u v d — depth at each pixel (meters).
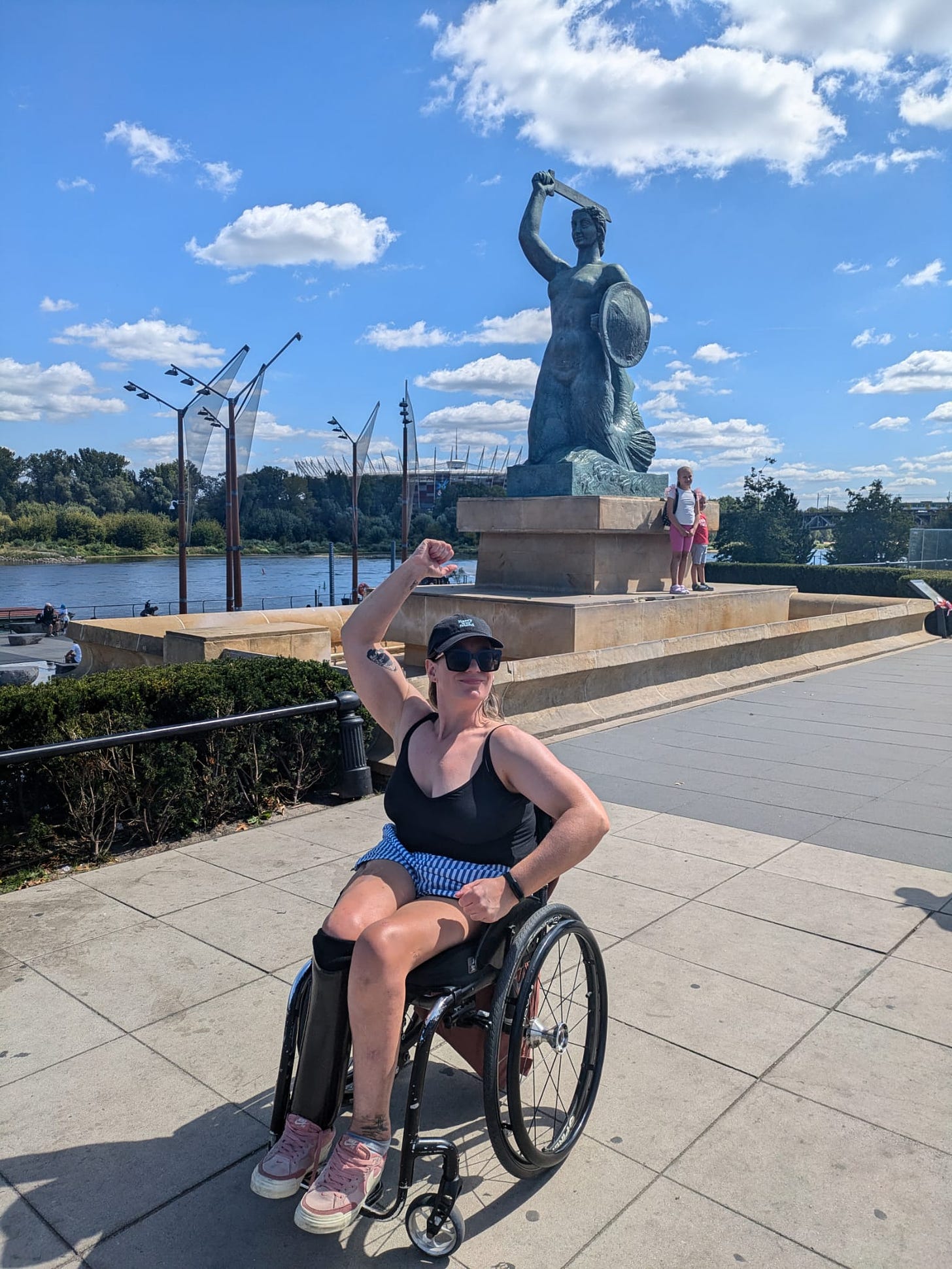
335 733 6.44
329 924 2.47
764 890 4.81
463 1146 2.82
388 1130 2.37
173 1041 3.36
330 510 126.50
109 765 5.25
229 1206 2.57
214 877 4.98
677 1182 2.65
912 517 41.25
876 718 9.17
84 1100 3.02
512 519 12.12
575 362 12.79
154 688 5.64
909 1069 3.21
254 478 131.38
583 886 4.86
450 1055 3.34
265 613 13.05
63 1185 2.64
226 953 4.05
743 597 12.70
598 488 12.17
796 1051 3.31
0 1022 3.49
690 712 9.46
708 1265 2.35
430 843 2.74
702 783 6.85
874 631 14.47
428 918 2.45
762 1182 2.65
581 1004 3.59
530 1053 2.84
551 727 8.24
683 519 12.04
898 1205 2.56
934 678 11.80
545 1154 2.60
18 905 4.60
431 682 2.89
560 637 10.20
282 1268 2.36
